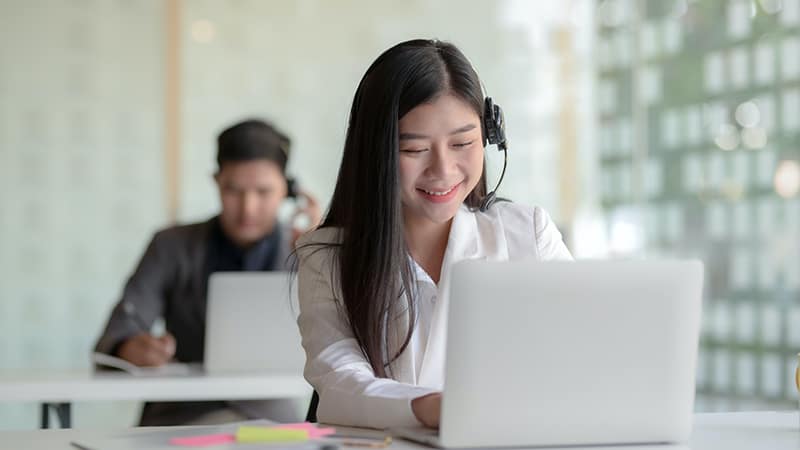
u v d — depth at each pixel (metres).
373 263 2.35
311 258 2.48
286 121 6.36
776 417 2.38
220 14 6.27
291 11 6.38
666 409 1.92
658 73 6.17
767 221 5.60
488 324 1.84
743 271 5.76
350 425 2.14
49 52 6.01
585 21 6.59
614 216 6.43
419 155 2.32
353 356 2.34
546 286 1.85
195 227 4.36
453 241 2.48
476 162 2.35
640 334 1.89
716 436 2.09
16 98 5.96
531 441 1.89
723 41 5.78
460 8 6.59
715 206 5.88
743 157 5.71
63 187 6.04
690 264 1.90
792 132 5.43
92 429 2.16
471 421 1.85
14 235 5.97
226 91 6.27
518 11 6.63
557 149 6.61
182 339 4.31
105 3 6.08
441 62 2.32
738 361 5.82
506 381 1.85
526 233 2.55
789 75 5.43
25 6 5.97
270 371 3.80
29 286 6.00
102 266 6.11
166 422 3.95
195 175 6.23
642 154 6.27
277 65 6.35
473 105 2.33
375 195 2.35
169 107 6.19
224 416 3.95
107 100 6.09
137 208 6.15
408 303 2.39
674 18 6.06
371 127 2.34
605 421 1.90
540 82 6.64
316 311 2.43
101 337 4.11
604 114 6.48
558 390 1.87
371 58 6.48
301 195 4.59
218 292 3.79
